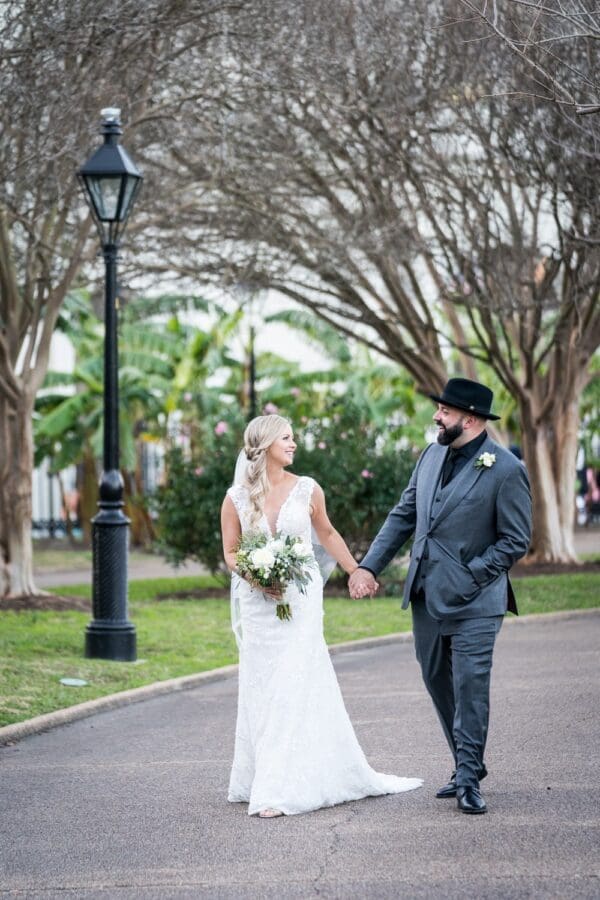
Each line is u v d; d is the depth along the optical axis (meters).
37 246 16.38
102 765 8.33
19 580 17.67
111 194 12.58
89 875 5.86
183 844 6.35
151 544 32.12
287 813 6.88
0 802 7.33
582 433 37.06
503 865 5.79
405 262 20.89
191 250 20.84
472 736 6.88
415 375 23.34
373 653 13.72
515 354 29.03
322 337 29.30
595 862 5.80
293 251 20.33
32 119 15.27
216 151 18.95
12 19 14.70
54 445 32.31
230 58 17.23
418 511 7.27
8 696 10.34
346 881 5.63
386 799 7.19
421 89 17.80
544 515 23.45
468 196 19.25
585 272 20.52
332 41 16.72
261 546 7.20
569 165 16.75
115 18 14.61
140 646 13.48
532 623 16.09
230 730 9.46
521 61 15.48
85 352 32.25
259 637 7.16
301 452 19.66
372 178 19.44
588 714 9.60
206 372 30.62
